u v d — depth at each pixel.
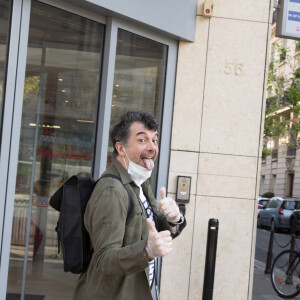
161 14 5.02
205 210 5.41
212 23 5.43
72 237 2.30
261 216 23.89
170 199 2.43
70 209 2.31
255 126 5.50
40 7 4.23
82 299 2.32
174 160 5.35
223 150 5.44
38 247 4.34
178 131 5.37
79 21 4.58
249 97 5.48
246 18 5.49
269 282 9.43
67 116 4.54
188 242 5.36
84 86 4.67
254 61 5.50
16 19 4.01
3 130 3.96
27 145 4.21
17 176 4.13
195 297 5.37
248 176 5.48
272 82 22.73
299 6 5.75
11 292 4.14
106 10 4.57
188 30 5.31
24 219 4.21
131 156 2.38
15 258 4.16
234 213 5.46
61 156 4.52
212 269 5.11
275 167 42.81
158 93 5.30
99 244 2.13
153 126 2.39
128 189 2.33
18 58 4.05
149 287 2.33
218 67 5.43
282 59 22.92
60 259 4.53
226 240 5.45
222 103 5.44
